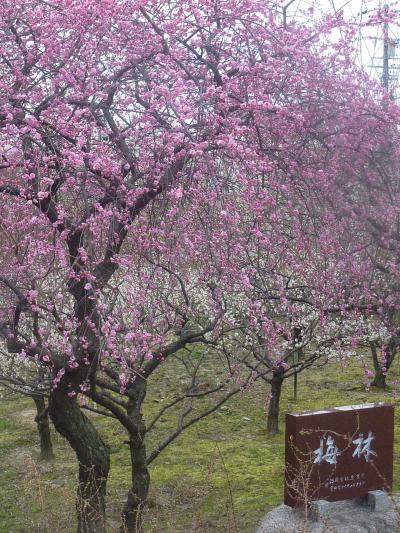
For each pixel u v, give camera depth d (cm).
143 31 503
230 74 501
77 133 461
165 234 461
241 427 1037
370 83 548
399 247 553
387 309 618
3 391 1130
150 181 468
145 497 608
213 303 586
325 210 518
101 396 559
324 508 572
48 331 462
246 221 491
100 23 483
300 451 539
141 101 497
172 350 581
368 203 539
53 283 532
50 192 450
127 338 447
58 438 1027
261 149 495
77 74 482
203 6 507
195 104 466
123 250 508
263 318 538
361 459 597
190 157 448
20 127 468
